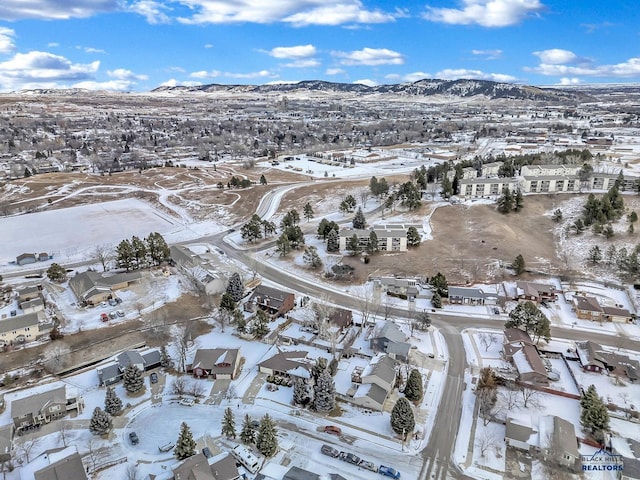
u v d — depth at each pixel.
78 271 113.31
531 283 95.31
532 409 62.84
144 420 61.66
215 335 83.56
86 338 81.75
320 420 61.59
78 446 56.94
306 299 95.94
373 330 83.62
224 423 57.28
